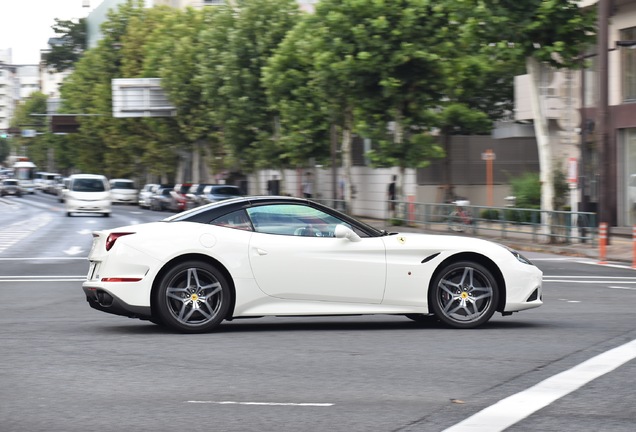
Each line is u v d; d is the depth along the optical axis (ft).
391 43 193.36
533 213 153.48
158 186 355.56
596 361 44.32
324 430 31.50
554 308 68.44
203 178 454.81
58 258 123.44
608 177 138.72
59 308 68.33
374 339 51.29
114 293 51.88
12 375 40.83
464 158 263.08
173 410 34.40
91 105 466.70
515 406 34.99
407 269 53.98
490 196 210.59
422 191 255.29
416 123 208.13
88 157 477.77
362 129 207.00
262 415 33.63
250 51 278.67
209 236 52.70
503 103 250.57
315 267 53.11
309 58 236.43
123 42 415.03
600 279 97.04
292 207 54.39
